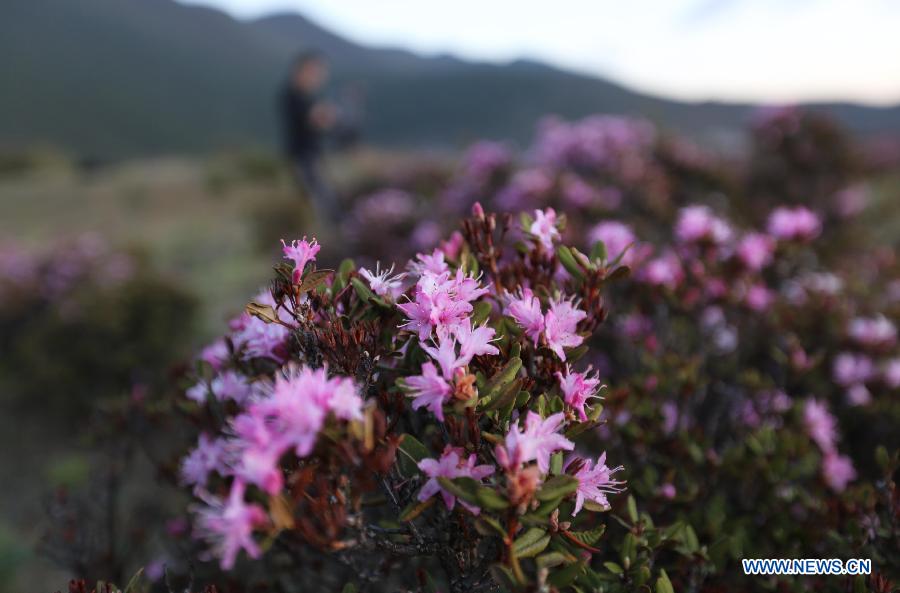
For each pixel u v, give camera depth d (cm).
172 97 16788
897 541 181
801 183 651
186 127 15288
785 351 286
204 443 172
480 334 131
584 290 166
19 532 366
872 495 187
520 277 177
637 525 159
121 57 17750
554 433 126
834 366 282
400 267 566
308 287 141
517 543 122
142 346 539
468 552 137
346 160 1429
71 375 514
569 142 590
